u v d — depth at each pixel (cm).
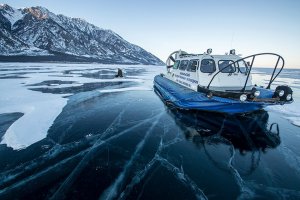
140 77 2339
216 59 727
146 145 503
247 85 714
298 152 493
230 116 741
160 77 1351
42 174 373
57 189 335
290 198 338
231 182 374
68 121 655
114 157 441
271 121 720
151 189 345
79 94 1112
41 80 1705
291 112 852
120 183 356
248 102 611
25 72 2464
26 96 1010
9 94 1047
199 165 425
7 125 607
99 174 378
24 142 496
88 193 329
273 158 464
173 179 374
